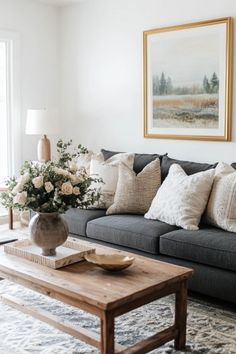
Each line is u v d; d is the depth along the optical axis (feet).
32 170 9.13
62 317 9.92
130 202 13.30
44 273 8.60
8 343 8.80
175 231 11.34
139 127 16.71
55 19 18.89
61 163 9.55
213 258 10.23
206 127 14.75
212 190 11.91
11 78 17.90
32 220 9.24
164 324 9.61
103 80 17.69
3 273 9.19
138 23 16.30
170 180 12.62
